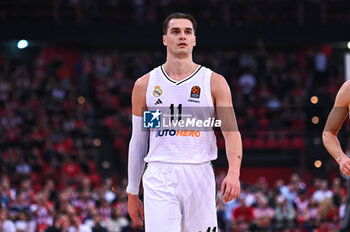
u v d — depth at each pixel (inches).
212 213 387.5
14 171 1562.5
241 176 1843.0
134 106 404.5
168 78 394.9
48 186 1300.4
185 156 385.4
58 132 1800.0
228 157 382.6
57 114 1924.2
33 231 1078.4
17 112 1910.7
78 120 1919.3
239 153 382.3
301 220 1090.7
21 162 1585.9
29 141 1705.2
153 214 382.0
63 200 1144.8
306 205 1180.5
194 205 383.9
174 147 386.6
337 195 1207.6
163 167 385.4
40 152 1686.8
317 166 1795.0
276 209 1133.7
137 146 408.2
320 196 1204.5
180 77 394.6
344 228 637.3
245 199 1228.5
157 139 390.6
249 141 1902.1
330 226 965.2
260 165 1847.9
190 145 387.2
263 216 1102.4
